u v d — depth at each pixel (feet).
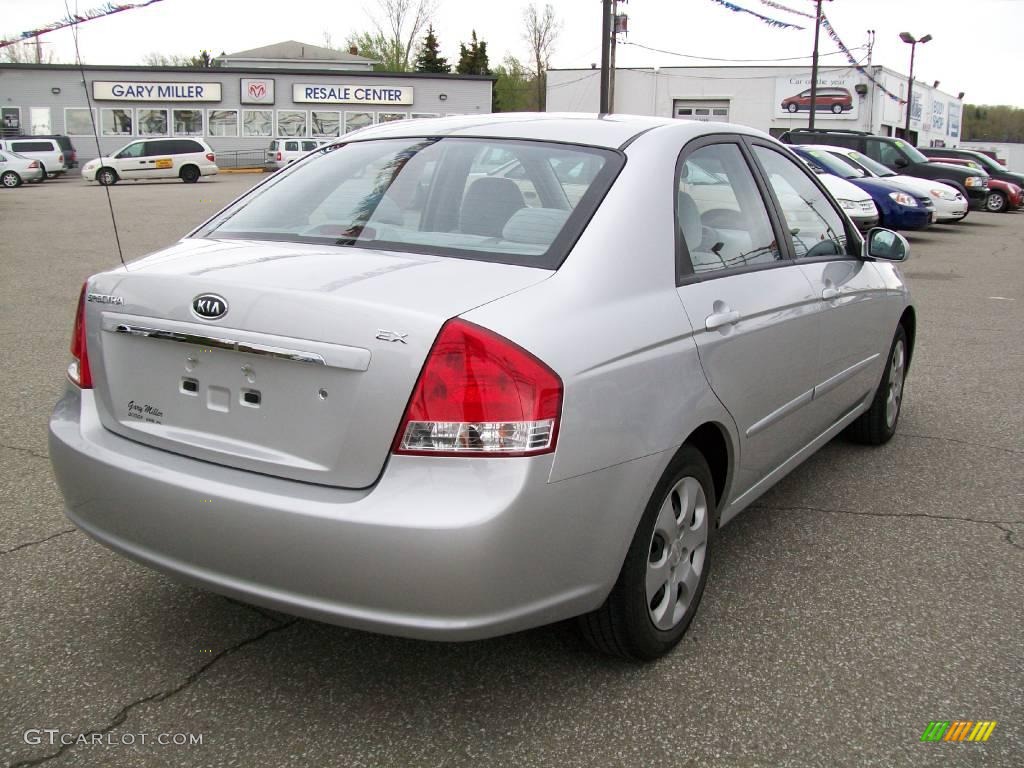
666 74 161.68
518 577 7.77
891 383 16.99
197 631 10.30
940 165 76.23
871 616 10.85
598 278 8.80
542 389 7.71
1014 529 13.50
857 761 8.29
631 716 8.87
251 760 8.18
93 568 11.72
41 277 37.40
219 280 8.47
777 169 13.20
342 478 7.85
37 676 9.37
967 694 9.32
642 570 9.07
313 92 156.15
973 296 37.68
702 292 10.01
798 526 13.52
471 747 8.40
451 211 9.84
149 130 154.61
